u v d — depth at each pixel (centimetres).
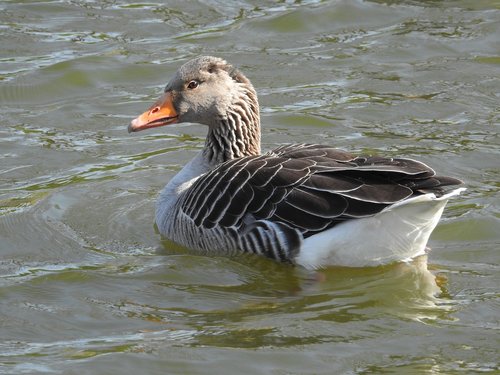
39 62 2181
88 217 1584
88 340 1216
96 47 2256
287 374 1125
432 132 1875
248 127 1527
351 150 1805
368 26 2344
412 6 2431
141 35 2314
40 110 2020
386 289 1325
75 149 1858
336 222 1310
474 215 1541
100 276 1384
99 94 2078
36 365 1156
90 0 2500
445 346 1178
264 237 1345
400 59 2186
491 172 1708
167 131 1958
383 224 1305
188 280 1366
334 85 2081
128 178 1731
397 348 1175
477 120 1917
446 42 2247
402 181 1292
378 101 2008
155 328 1238
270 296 1319
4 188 1698
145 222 1563
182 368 1141
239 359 1155
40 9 2448
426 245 1458
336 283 1346
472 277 1352
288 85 2086
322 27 2344
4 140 1889
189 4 2478
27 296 1335
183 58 2197
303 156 1383
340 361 1148
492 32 2280
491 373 1118
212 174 1420
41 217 1582
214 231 1391
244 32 2323
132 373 1136
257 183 1355
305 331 1218
